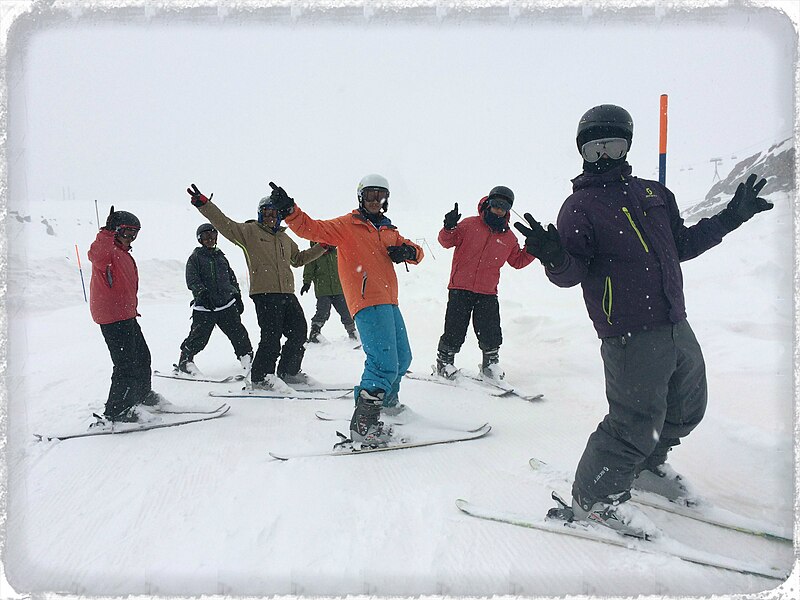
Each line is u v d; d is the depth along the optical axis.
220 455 3.22
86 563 2.09
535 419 3.79
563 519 2.25
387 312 3.33
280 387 4.68
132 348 3.86
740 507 2.44
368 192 3.42
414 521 2.34
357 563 2.04
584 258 2.17
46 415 4.13
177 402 4.50
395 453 3.17
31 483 2.85
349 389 4.87
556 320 6.75
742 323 5.18
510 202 4.61
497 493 2.60
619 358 2.11
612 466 2.12
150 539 2.26
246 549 2.16
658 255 2.09
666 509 2.37
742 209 2.19
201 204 4.33
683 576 1.91
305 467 2.96
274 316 4.69
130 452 3.31
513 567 2.00
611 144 2.21
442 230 4.68
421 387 4.75
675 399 2.21
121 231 3.88
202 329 5.46
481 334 4.73
